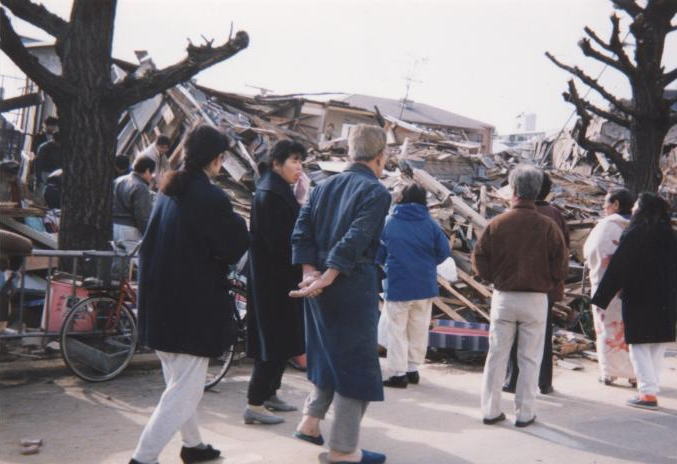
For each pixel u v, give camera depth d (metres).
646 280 5.77
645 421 5.39
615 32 9.23
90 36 6.67
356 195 3.77
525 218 4.91
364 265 3.79
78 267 6.29
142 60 15.34
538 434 4.91
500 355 5.07
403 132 22.56
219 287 3.72
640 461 4.41
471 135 40.41
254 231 4.72
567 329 9.38
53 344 6.22
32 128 18.28
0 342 6.04
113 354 5.85
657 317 5.76
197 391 3.68
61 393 5.37
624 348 6.55
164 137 8.78
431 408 5.54
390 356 6.20
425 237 6.23
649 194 5.88
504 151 23.95
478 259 5.06
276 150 4.77
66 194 6.76
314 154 16.08
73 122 6.70
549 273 4.91
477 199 13.57
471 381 6.61
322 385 3.99
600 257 6.55
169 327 3.60
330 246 3.83
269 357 4.64
